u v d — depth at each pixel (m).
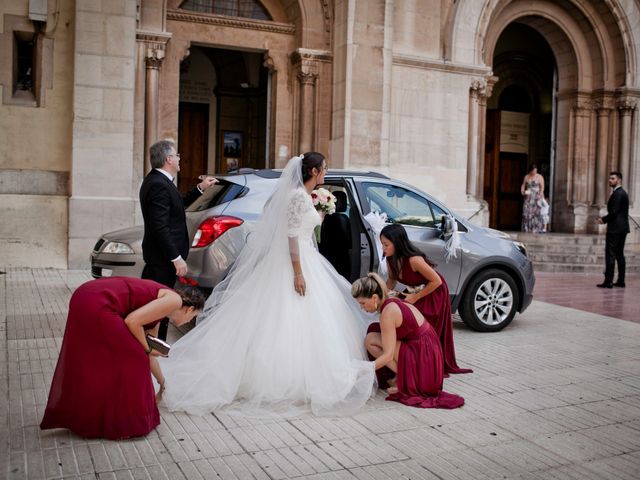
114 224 11.45
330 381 4.68
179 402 4.57
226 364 4.73
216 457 3.83
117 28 11.35
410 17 14.53
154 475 3.55
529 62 21.92
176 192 5.48
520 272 7.86
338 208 7.26
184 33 13.22
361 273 6.89
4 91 11.31
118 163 11.45
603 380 5.80
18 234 11.30
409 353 5.03
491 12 15.42
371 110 13.62
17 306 8.06
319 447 4.03
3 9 11.21
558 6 17.89
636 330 8.18
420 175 14.65
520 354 6.69
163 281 5.45
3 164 11.35
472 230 7.79
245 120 19.48
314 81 14.05
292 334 4.78
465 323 7.98
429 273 5.73
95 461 3.70
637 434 4.45
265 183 6.64
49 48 11.48
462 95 15.00
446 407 4.85
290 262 4.96
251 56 18.91
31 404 4.64
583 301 10.52
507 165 21.97
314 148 14.15
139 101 12.31
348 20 13.35
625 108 17.84
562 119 18.89
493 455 3.99
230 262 6.22
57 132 11.60
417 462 3.84
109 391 3.99
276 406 4.72
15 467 3.60
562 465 3.88
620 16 17.52
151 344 4.12
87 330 3.92
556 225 19.12
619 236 12.28
